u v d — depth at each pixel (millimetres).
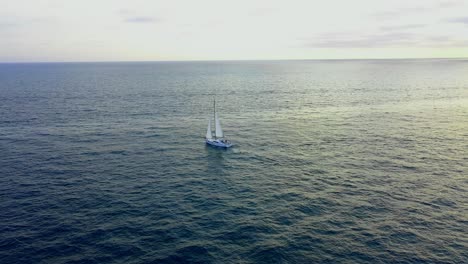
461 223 37781
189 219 38812
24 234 35156
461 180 49969
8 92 141375
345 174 53094
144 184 49094
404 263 30781
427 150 64938
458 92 151500
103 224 37406
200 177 52219
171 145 68938
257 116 99562
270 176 52656
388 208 41500
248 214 40125
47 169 54062
